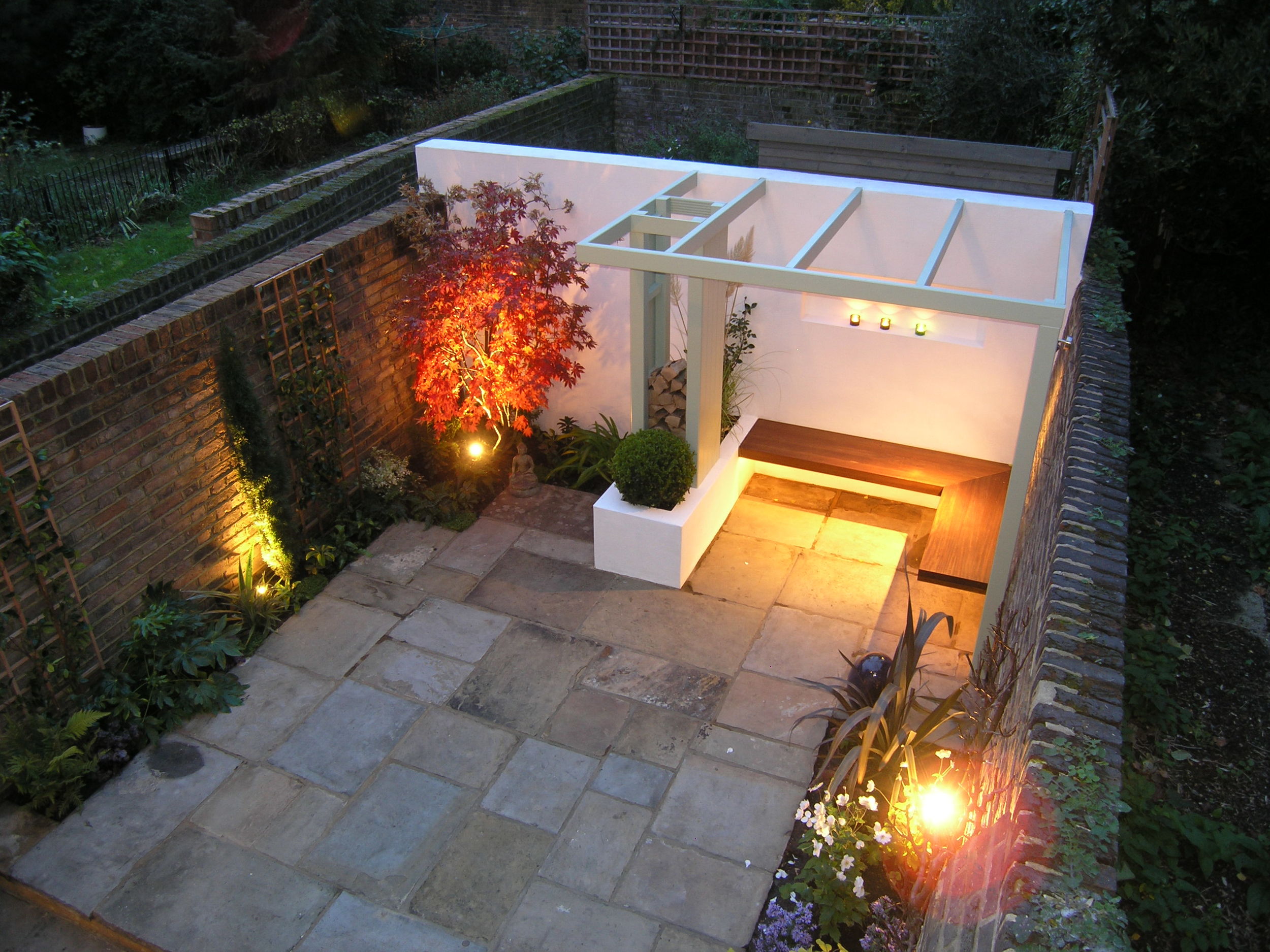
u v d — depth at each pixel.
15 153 12.30
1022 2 8.43
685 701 5.41
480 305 6.60
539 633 5.92
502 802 4.80
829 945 4.02
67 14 15.09
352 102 15.07
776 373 7.06
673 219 5.85
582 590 6.29
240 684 5.48
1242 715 4.53
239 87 14.41
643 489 6.05
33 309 6.20
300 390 6.20
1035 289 6.06
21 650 4.77
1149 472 6.11
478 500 7.20
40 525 4.66
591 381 7.63
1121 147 6.39
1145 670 4.66
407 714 5.33
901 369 6.65
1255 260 7.22
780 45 10.88
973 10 8.56
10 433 4.44
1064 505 3.63
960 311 4.77
